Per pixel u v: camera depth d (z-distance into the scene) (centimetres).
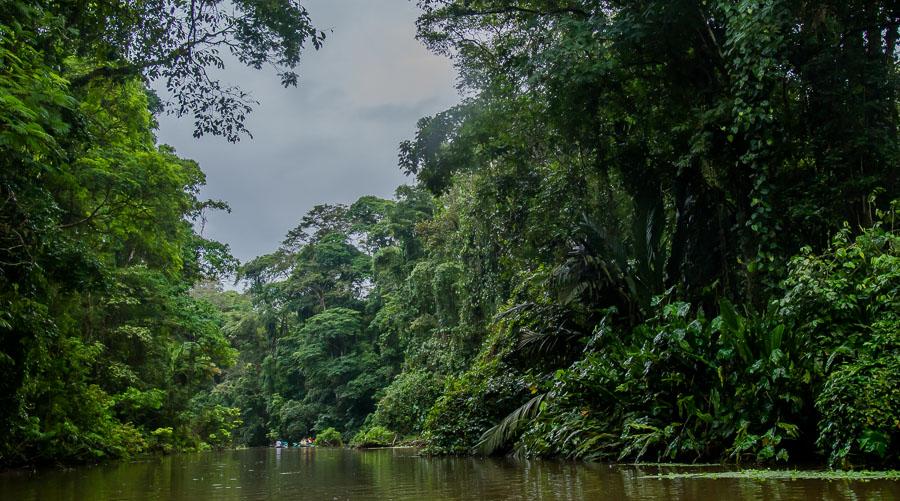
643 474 423
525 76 959
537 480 407
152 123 2111
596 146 1003
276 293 4916
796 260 560
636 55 909
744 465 467
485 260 1977
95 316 1741
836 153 735
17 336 788
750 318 611
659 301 662
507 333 1002
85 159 1249
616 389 596
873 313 484
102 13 1060
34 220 843
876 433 389
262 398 4666
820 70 757
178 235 2044
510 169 1253
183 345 2431
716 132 806
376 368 3988
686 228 875
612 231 1078
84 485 500
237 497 358
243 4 1122
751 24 715
